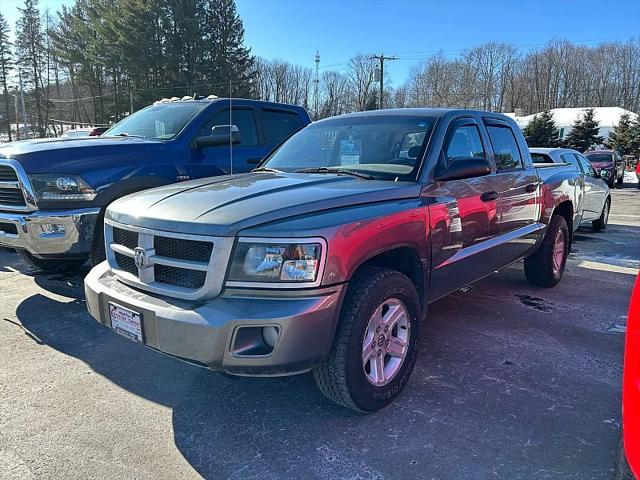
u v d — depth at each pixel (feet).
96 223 15.39
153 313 8.58
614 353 12.98
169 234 8.86
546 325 15.02
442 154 12.03
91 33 171.22
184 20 147.33
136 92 145.79
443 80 253.85
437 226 11.14
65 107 241.35
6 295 17.01
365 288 9.23
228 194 9.76
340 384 9.09
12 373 11.55
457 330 14.53
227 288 8.33
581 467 8.32
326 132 14.16
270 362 8.14
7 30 239.91
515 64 279.08
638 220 43.45
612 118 193.57
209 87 150.00
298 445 8.93
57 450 8.71
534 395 10.72
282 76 260.21
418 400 10.48
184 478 8.04
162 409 10.12
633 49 269.03
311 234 8.32
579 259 25.31
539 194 16.62
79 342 13.33
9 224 15.23
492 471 8.22
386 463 8.42
